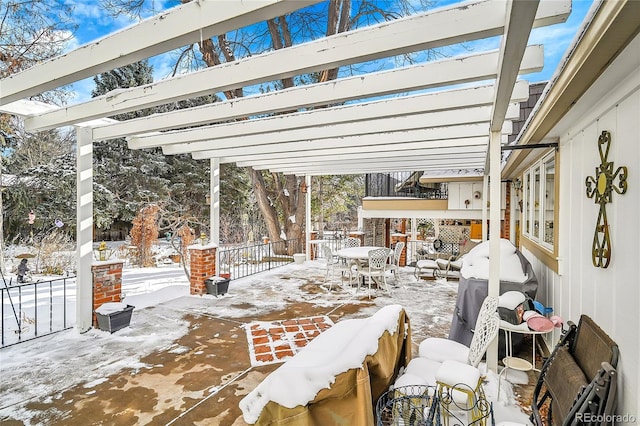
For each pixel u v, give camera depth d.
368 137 4.92
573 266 3.13
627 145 2.03
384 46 2.03
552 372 2.31
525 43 1.48
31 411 2.74
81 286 4.48
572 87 2.10
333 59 2.17
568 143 3.31
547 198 4.33
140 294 6.49
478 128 4.36
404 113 3.33
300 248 11.96
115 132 4.39
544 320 2.73
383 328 2.44
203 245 6.59
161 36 1.93
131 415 2.69
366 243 11.62
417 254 9.77
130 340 4.22
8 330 4.57
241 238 15.40
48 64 2.52
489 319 2.66
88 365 3.55
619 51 1.62
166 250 12.12
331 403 1.96
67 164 11.36
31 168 10.94
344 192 17.62
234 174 15.84
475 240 9.01
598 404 1.69
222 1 1.70
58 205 11.02
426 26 1.92
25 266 7.52
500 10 1.74
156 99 2.94
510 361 2.97
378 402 2.22
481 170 9.13
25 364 3.58
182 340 4.22
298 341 4.19
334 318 5.09
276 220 12.19
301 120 3.89
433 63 2.55
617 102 2.14
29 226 10.67
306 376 1.83
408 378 2.44
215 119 3.55
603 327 2.35
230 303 5.90
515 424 2.01
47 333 4.40
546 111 2.69
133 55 2.11
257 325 4.76
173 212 14.37
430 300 6.11
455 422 2.41
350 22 8.67
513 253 4.17
